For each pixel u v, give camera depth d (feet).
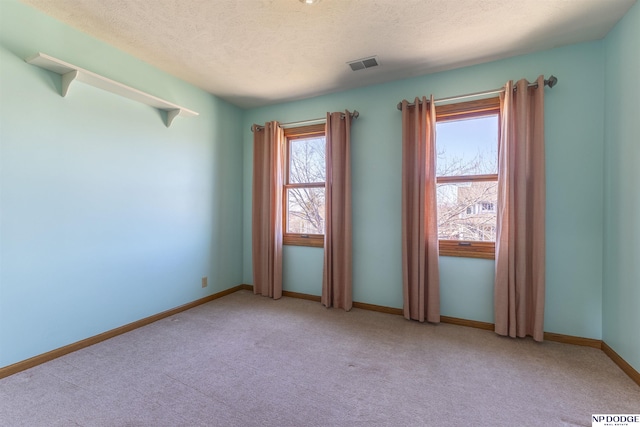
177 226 10.06
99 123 7.75
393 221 10.12
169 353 7.18
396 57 8.48
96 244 7.69
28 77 6.39
